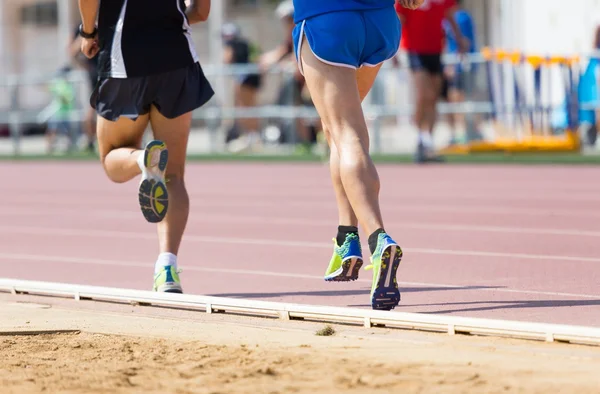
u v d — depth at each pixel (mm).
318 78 13875
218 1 74125
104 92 16078
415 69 42719
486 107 46000
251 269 18500
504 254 19625
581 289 15727
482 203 28688
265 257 19891
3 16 81625
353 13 13836
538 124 45062
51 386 9977
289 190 33906
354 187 13547
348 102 13797
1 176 42875
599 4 49594
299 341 12031
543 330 11672
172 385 9953
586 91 44938
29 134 60125
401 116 47781
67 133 56469
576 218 24953
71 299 15422
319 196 31797
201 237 22984
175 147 16234
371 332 12492
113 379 10211
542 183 34000
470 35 49688
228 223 25484
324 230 23828
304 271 18125
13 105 57219
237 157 49750
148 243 22500
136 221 26625
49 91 56719
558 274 17219
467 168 40594
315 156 48719
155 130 16234
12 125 56812
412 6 14750
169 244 15914
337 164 14641
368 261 19422
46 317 13961
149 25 15773
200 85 16141
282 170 42531
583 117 45906
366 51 14117
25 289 15867
